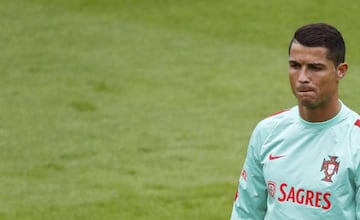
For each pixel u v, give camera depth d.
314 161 15.89
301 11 69.25
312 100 15.45
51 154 44.22
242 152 44.44
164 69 59.53
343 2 70.31
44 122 49.53
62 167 42.28
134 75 58.25
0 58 61.31
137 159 43.41
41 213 35.56
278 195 16.22
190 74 58.56
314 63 15.27
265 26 67.19
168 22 69.00
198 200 37.00
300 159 16.05
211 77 57.91
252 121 49.84
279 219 16.20
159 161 43.06
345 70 15.73
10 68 59.53
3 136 47.03
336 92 15.82
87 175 40.97
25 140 46.41
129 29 67.44
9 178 40.50
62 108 52.03
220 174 40.84
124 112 51.34
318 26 15.43
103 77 57.84
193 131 48.03
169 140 46.47
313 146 16.00
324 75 15.34
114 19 69.69
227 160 43.09
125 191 38.41
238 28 67.19
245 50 63.28
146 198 37.34
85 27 67.69
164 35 66.19
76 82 56.88
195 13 70.44
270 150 16.48
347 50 62.22
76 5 72.62
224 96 54.34
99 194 38.09
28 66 59.97
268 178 16.42
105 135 47.28
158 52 62.81
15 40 64.75
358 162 15.45
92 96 54.25
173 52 62.88
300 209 15.88
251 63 60.66
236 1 72.12
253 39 65.31
